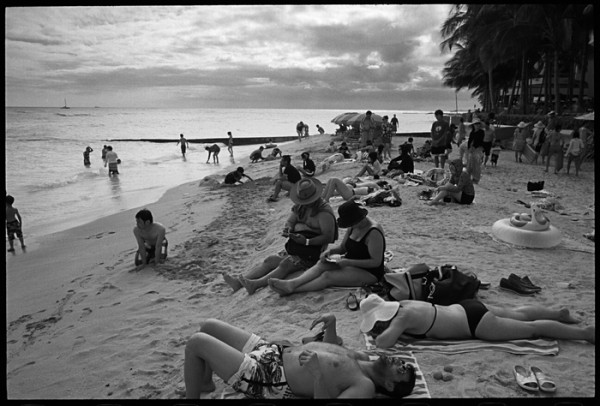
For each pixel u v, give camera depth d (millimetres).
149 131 67312
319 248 6070
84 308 6734
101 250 10117
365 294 5180
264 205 13367
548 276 5934
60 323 6297
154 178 22266
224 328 3676
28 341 5820
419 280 4766
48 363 5105
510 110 40094
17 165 27078
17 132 56406
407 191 11992
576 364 3723
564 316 4262
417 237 7898
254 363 3293
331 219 6012
